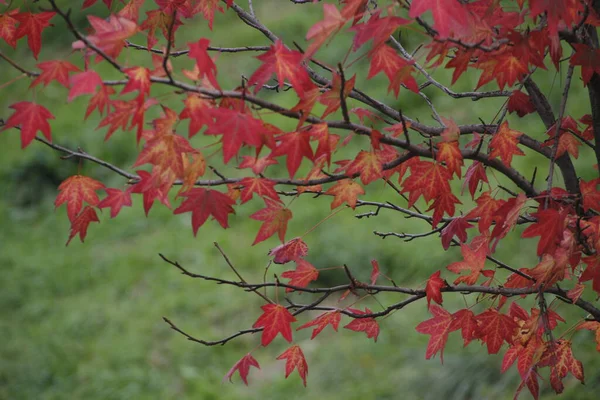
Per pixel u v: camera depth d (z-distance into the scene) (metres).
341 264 9.16
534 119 10.46
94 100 1.88
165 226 11.45
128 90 1.74
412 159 2.47
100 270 10.55
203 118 1.82
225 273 9.94
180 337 8.88
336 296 8.94
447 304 8.02
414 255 9.02
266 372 8.23
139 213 11.79
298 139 1.95
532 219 2.56
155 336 9.04
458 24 1.75
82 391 8.27
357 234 9.63
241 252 10.28
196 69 1.90
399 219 9.79
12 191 12.85
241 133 1.82
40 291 10.36
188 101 1.83
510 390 6.30
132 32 1.81
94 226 11.71
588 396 5.84
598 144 2.62
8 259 11.14
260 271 9.84
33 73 1.82
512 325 2.44
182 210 2.07
